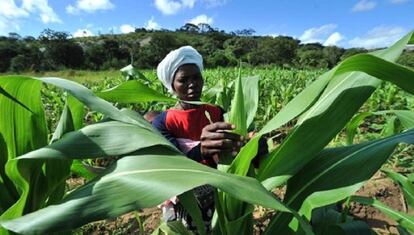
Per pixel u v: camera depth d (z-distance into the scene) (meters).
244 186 1.13
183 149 2.03
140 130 1.36
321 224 1.84
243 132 1.65
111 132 1.32
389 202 3.70
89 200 1.08
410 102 7.66
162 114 2.22
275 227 1.56
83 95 1.37
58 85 1.35
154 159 1.24
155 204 1.03
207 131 1.65
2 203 1.53
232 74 17.14
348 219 2.13
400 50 1.37
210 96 3.45
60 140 1.29
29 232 1.00
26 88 1.46
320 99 1.60
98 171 1.89
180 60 2.20
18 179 1.39
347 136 1.99
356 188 1.41
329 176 1.50
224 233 1.57
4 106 1.47
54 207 1.09
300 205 1.51
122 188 1.10
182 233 1.60
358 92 1.52
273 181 1.52
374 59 1.22
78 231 2.54
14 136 1.53
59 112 6.89
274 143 5.88
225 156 1.64
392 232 3.12
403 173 4.29
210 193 2.14
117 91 1.77
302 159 1.51
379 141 1.53
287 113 1.46
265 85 12.55
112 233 3.18
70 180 4.55
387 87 9.99
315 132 1.52
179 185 1.07
